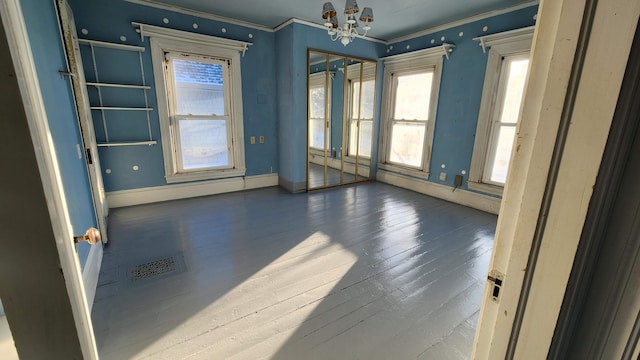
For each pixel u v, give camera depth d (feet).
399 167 15.39
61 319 2.06
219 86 12.64
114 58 10.20
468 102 11.96
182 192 12.64
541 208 1.55
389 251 8.13
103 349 4.65
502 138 11.23
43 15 5.23
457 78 12.23
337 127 17.17
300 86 13.14
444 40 12.55
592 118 1.32
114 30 10.09
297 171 13.94
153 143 11.43
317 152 18.31
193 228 9.46
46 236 1.87
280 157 14.79
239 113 13.30
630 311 1.39
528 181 1.60
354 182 16.02
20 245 1.82
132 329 5.08
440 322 5.41
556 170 1.47
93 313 5.46
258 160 14.47
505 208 1.76
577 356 1.63
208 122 12.71
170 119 11.80
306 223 10.11
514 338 1.81
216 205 11.89
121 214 10.59
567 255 1.49
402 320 5.44
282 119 14.08
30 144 1.70
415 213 11.34
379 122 16.11
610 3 1.21
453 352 4.74
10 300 1.88
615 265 1.41
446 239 8.96
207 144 12.92
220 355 4.59
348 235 9.15
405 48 14.35
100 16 9.80
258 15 11.85
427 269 7.21
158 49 10.86
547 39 1.44
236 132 13.39
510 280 1.77
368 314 5.58
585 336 1.57
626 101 1.26
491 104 11.20
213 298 5.95
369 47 14.76
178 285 6.37
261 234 9.11
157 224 9.74
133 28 10.36
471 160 12.10
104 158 10.74
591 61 1.29
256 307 5.71
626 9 1.18
